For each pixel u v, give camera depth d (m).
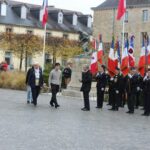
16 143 10.98
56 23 80.38
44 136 12.32
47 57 72.06
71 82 30.50
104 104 24.77
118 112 20.62
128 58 26.34
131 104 20.50
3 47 65.25
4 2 73.44
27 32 71.94
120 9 29.95
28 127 13.95
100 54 27.62
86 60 30.27
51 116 17.41
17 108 20.06
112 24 68.81
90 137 12.57
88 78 20.70
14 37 64.12
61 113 18.78
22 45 63.75
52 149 10.41
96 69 27.31
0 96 27.17
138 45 66.12
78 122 15.91
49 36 69.94
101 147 11.03
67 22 82.81
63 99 27.09
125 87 21.16
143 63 25.19
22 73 36.84
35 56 69.44
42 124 14.85
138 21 66.50
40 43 65.38
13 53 66.94
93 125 15.28
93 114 19.06
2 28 72.50
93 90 29.72
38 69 21.94
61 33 80.06
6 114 17.39
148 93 19.84
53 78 21.44
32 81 21.72
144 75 23.59
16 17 74.88
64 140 11.82
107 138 12.54
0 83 36.12
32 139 11.71
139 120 17.66
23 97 26.91
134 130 14.52
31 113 18.16
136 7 66.75
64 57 69.00
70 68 32.94
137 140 12.46
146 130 14.66
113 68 23.47
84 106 21.19
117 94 21.47
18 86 34.84
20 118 16.23
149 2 65.69
